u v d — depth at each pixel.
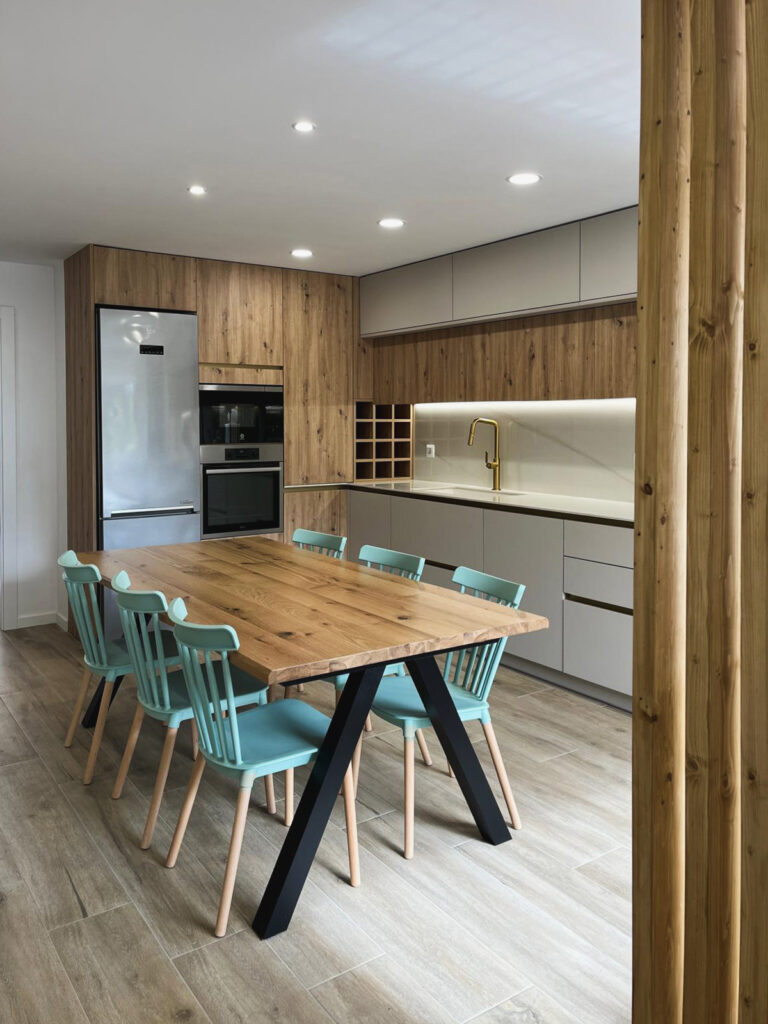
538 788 3.23
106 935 2.31
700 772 1.49
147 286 5.11
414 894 2.52
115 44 2.34
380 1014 2.01
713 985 1.50
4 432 5.53
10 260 5.40
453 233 4.65
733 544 1.45
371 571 3.53
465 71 2.53
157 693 2.79
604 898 2.51
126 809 3.05
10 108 2.81
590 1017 2.01
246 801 2.34
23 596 5.68
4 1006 2.03
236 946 2.27
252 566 3.63
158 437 5.14
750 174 1.30
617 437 4.75
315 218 4.31
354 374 6.11
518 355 4.96
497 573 4.73
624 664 4.02
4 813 3.01
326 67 2.50
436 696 2.69
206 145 3.18
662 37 1.52
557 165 3.43
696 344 1.46
